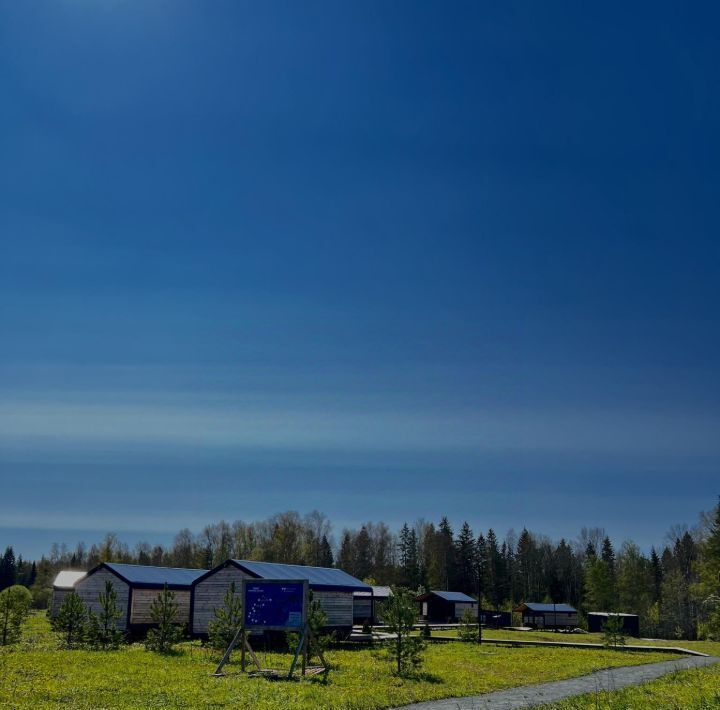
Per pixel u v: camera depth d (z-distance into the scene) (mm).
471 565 134375
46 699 20719
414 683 26938
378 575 130750
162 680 25141
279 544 120062
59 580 59250
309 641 29578
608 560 146375
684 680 30219
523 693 25781
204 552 120438
